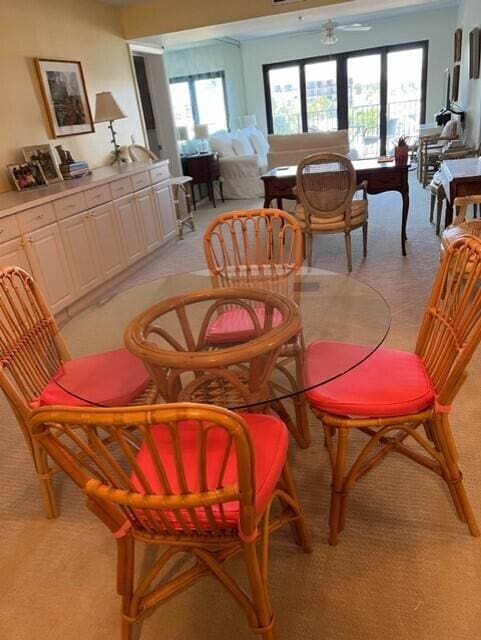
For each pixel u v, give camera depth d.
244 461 0.85
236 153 7.39
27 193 3.50
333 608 1.31
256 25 5.31
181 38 5.56
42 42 4.08
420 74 8.70
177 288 2.27
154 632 1.31
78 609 1.39
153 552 1.55
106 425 0.80
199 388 1.38
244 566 1.47
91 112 4.74
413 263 3.83
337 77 9.05
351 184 3.56
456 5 7.87
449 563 1.40
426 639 1.21
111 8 5.00
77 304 3.70
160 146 6.52
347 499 1.51
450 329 1.41
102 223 3.93
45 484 1.68
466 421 1.96
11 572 1.52
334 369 1.46
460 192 3.09
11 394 1.52
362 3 4.77
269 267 2.35
